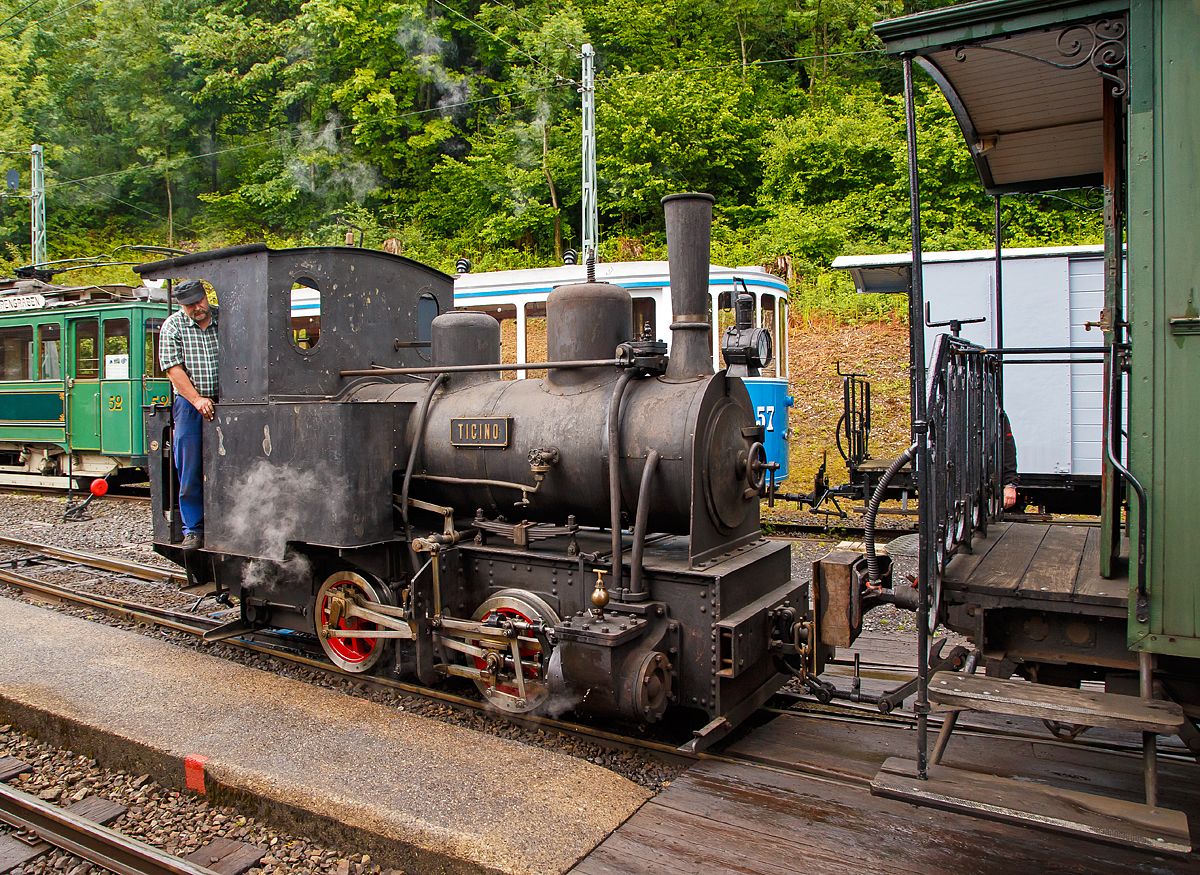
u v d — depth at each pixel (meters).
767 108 22.27
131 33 29.42
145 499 11.94
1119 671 3.19
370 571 4.77
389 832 3.13
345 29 24.66
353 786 3.38
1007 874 2.84
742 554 4.23
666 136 20.78
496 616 4.31
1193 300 2.73
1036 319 8.23
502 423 4.50
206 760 3.64
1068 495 8.30
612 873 2.84
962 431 3.92
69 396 12.28
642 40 24.73
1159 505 2.80
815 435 12.68
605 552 4.32
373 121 24.36
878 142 18.81
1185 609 2.77
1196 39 2.69
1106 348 3.37
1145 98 2.77
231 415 5.12
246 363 5.03
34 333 12.76
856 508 10.14
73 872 3.29
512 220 21.50
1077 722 2.70
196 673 4.78
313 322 6.35
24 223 27.66
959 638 5.53
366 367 5.46
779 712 4.33
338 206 25.91
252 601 5.45
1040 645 3.29
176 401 5.48
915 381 3.12
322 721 4.08
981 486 4.38
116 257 26.98
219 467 5.23
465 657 4.73
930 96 19.34
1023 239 17.34
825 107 21.14
